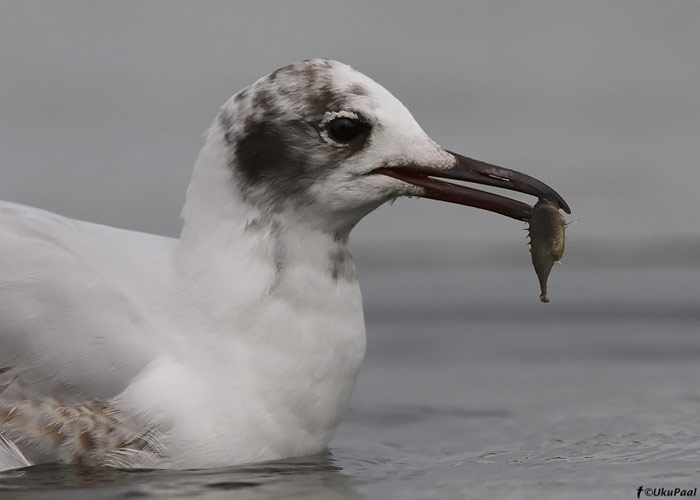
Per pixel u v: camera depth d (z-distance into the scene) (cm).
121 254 1416
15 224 1410
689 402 1661
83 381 1348
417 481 1361
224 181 1374
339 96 1354
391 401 1683
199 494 1285
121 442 1345
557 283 2181
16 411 1357
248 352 1359
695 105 2677
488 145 2548
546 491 1323
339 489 1323
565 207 1395
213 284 1369
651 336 1942
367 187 1367
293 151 1354
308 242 1371
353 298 1400
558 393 1708
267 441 1371
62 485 1305
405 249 2297
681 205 2386
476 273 2219
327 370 1382
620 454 1456
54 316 1356
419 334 1967
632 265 2255
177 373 1349
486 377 1778
